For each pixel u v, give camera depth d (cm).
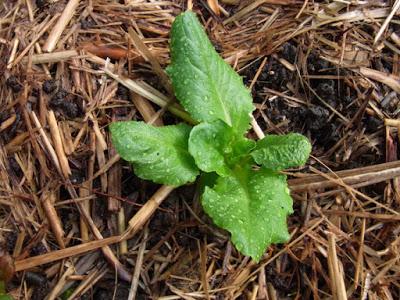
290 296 24
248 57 26
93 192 24
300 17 28
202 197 22
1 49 26
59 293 23
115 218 24
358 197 25
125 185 24
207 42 24
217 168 23
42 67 25
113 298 23
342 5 28
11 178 24
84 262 23
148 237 24
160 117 25
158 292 23
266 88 26
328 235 24
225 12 28
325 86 26
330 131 25
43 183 24
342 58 27
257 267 24
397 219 24
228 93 24
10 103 25
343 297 23
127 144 22
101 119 25
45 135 24
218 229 24
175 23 24
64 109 25
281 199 22
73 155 24
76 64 25
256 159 23
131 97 25
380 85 26
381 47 27
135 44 26
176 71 23
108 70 25
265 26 28
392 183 25
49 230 23
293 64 26
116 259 23
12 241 23
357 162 25
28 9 27
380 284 23
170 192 24
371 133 26
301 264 24
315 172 25
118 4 27
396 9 28
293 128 26
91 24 27
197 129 22
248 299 23
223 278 23
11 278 22
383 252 24
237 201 22
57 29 26
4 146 24
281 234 22
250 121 24
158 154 22
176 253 23
